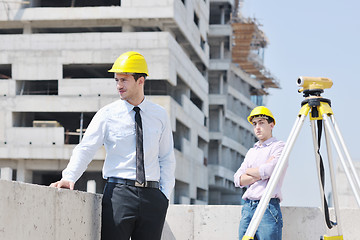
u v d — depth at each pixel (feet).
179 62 118.21
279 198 14.26
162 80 119.24
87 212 11.84
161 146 11.23
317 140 12.56
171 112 109.60
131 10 112.27
